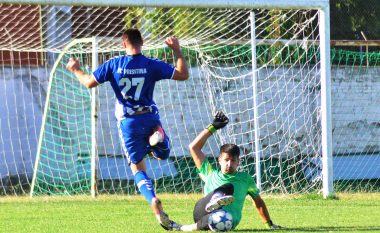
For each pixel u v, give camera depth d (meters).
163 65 24.03
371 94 56.03
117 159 52.09
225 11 46.91
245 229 24.34
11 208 34.53
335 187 51.19
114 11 51.09
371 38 63.28
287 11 46.50
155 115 24.25
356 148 55.56
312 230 24.12
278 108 51.94
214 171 24.00
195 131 52.69
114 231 24.72
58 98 52.75
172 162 51.94
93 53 40.66
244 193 23.64
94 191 41.09
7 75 53.94
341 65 55.47
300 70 48.72
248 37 50.84
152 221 28.34
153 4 34.50
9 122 53.84
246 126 52.53
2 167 53.22
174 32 47.38
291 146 50.25
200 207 23.38
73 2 33.34
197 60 51.62
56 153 52.12
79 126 52.22
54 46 51.56
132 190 50.88
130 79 23.78
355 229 24.42
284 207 33.56
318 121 47.75
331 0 62.31
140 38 24.20
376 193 43.19
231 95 52.31
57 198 40.06
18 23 50.59
